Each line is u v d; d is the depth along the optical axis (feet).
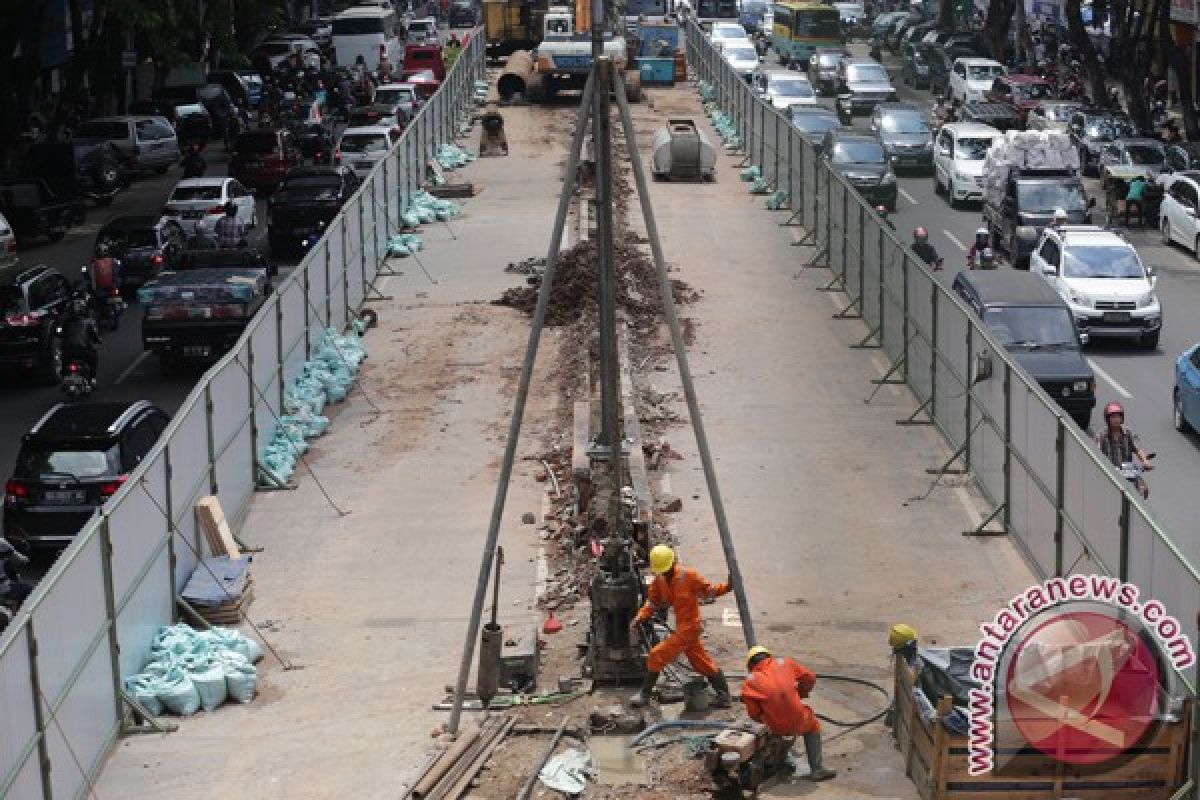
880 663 85.92
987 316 134.21
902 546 102.17
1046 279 155.12
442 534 106.32
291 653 89.40
